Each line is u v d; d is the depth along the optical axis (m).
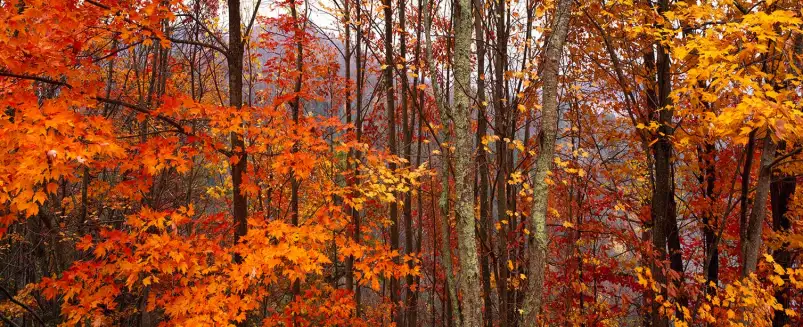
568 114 7.11
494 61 6.26
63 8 3.10
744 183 4.43
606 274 7.32
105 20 3.65
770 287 4.51
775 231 5.75
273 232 4.13
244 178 4.48
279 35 6.69
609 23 5.26
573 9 5.44
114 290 3.81
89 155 2.96
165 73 7.16
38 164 2.70
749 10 4.26
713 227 6.18
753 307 4.28
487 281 6.24
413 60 7.25
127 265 3.66
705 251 6.65
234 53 4.68
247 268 3.86
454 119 3.40
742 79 3.24
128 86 8.75
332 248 9.01
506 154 5.95
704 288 5.10
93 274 3.73
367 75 9.24
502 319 6.10
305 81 7.61
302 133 4.40
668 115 5.30
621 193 7.01
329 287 8.84
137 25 3.50
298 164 4.26
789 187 5.62
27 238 7.14
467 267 3.31
